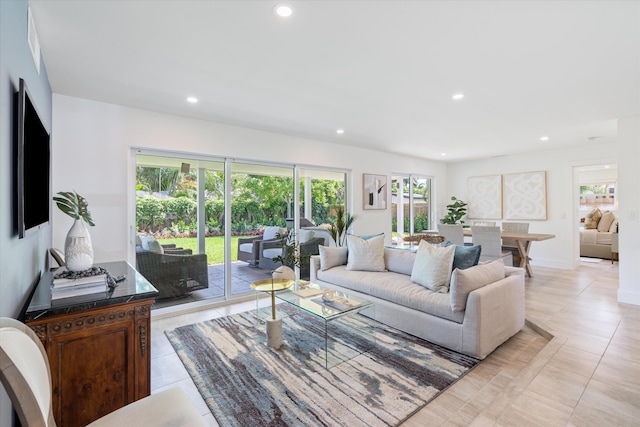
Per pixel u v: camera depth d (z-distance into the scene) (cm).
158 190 364
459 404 192
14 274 135
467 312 248
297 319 343
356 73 254
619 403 191
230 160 416
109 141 321
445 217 711
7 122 121
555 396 198
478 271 268
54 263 275
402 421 177
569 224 589
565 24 186
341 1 164
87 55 222
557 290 445
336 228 521
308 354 259
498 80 269
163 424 116
